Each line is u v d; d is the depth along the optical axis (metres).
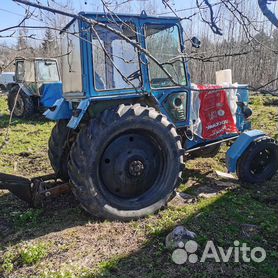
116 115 3.80
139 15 3.98
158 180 4.18
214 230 3.64
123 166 3.99
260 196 4.55
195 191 4.71
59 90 10.79
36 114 11.32
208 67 15.09
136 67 4.04
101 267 3.09
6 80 19.12
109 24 3.80
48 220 4.03
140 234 3.63
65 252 3.36
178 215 3.98
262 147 4.82
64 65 4.45
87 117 3.99
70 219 4.02
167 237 3.45
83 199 3.81
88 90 3.83
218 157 6.12
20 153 7.13
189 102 4.62
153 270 3.04
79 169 3.77
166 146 4.07
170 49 4.33
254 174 4.91
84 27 3.66
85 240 3.55
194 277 2.94
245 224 3.76
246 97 5.54
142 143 4.11
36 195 4.07
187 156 5.54
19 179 4.09
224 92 5.12
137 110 3.89
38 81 10.73
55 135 4.71
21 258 3.29
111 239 3.55
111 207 3.91
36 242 3.54
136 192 4.11
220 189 4.76
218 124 5.07
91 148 3.75
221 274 2.97
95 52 3.81
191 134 4.82
